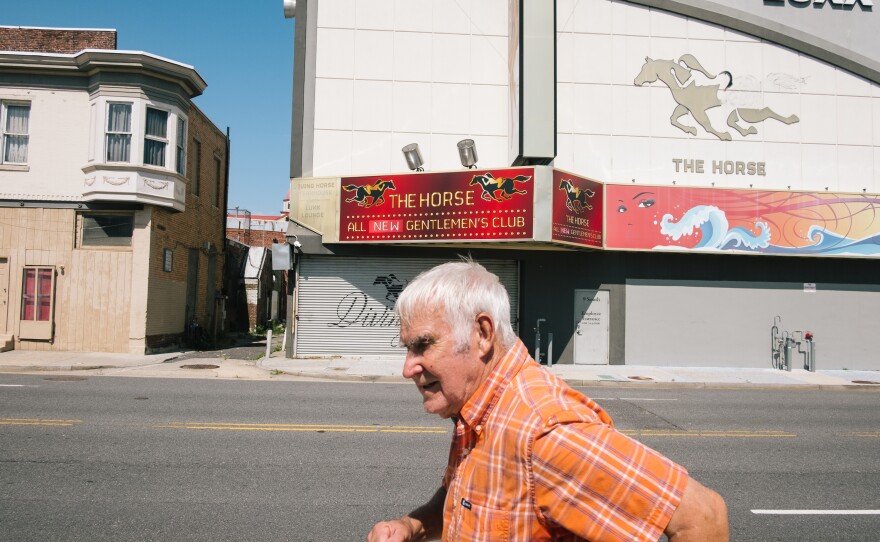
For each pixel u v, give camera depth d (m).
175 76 18.31
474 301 1.73
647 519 1.42
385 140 18.59
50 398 10.41
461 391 1.71
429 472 6.45
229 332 27.66
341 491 5.77
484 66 18.83
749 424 9.73
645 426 9.38
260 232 42.03
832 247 18.23
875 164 19.20
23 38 20.17
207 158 23.25
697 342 18.39
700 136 18.92
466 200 16.59
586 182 17.06
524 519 1.53
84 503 5.27
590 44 18.88
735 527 5.11
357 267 18.42
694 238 17.98
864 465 7.18
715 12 19.00
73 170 17.95
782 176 19.02
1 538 4.49
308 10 18.69
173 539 4.56
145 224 17.97
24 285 17.70
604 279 18.41
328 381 14.16
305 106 18.53
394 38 18.75
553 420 1.52
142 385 12.40
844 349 18.53
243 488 5.79
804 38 19.16
